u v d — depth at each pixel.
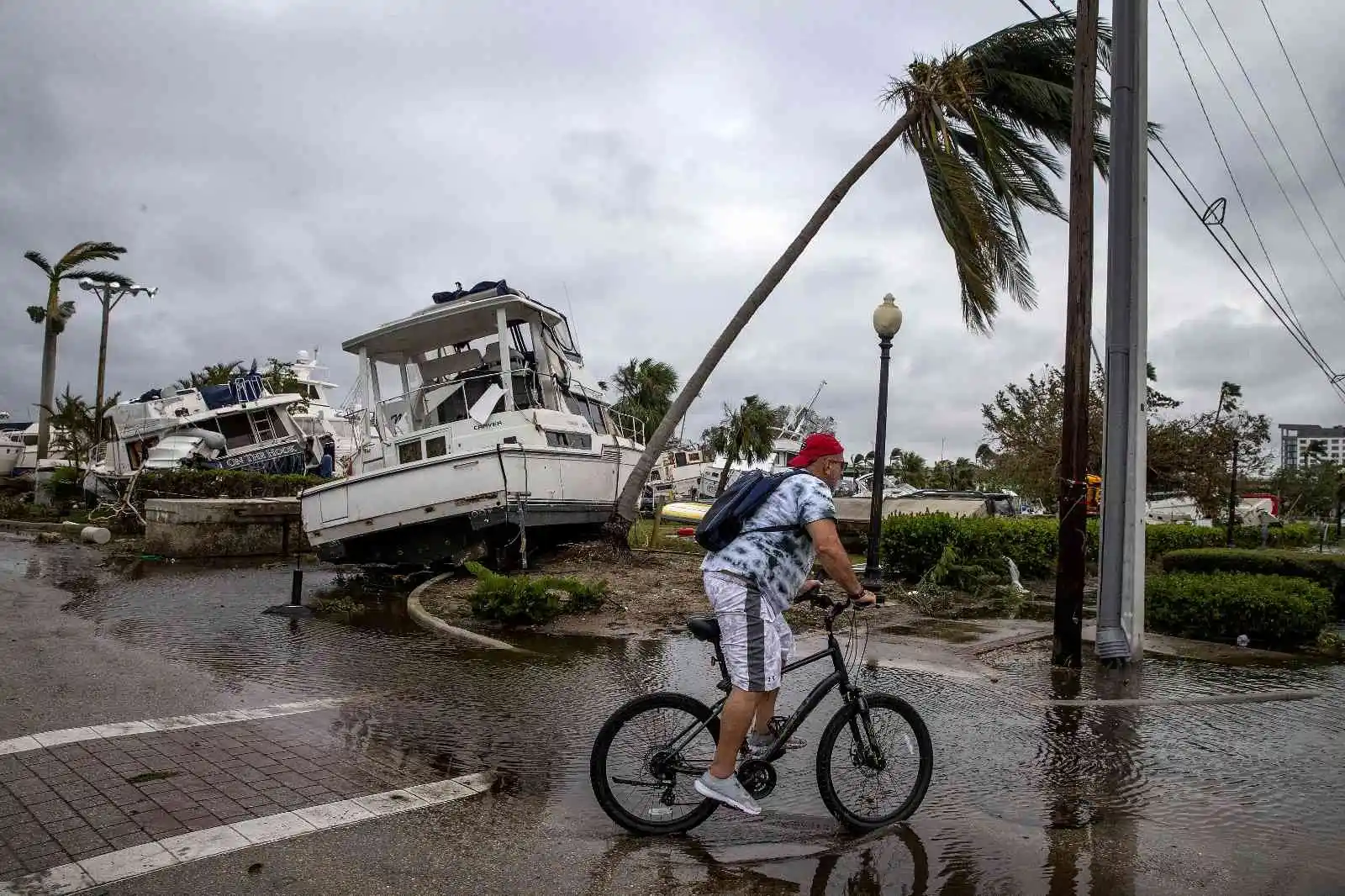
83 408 32.47
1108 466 8.00
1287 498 55.53
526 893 3.30
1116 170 8.05
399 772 4.64
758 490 3.80
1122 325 8.00
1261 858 3.74
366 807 4.12
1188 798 4.49
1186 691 6.91
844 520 20.92
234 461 25.83
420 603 10.52
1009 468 23.12
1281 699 6.68
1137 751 5.31
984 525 14.66
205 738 5.13
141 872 3.38
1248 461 23.02
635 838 3.85
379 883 3.34
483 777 4.61
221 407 26.94
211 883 3.31
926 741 4.21
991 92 15.62
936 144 14.11
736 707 3.70
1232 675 7.55
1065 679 7.30
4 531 22.09
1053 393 22.88
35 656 7.14
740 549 3.78
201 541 16.25
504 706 6.09
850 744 4.03
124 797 4.15
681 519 25.58
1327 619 9.20
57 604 10.10
